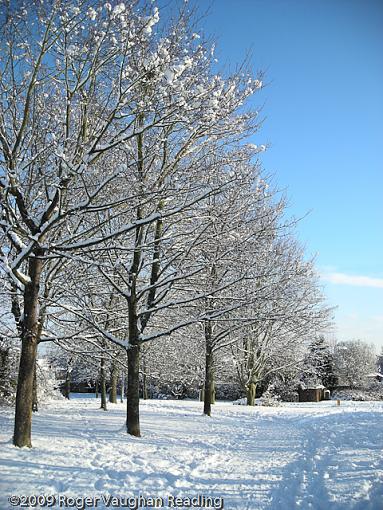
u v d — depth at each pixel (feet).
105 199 36.52
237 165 40.60
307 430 51.08
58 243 30.45
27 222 31.04
